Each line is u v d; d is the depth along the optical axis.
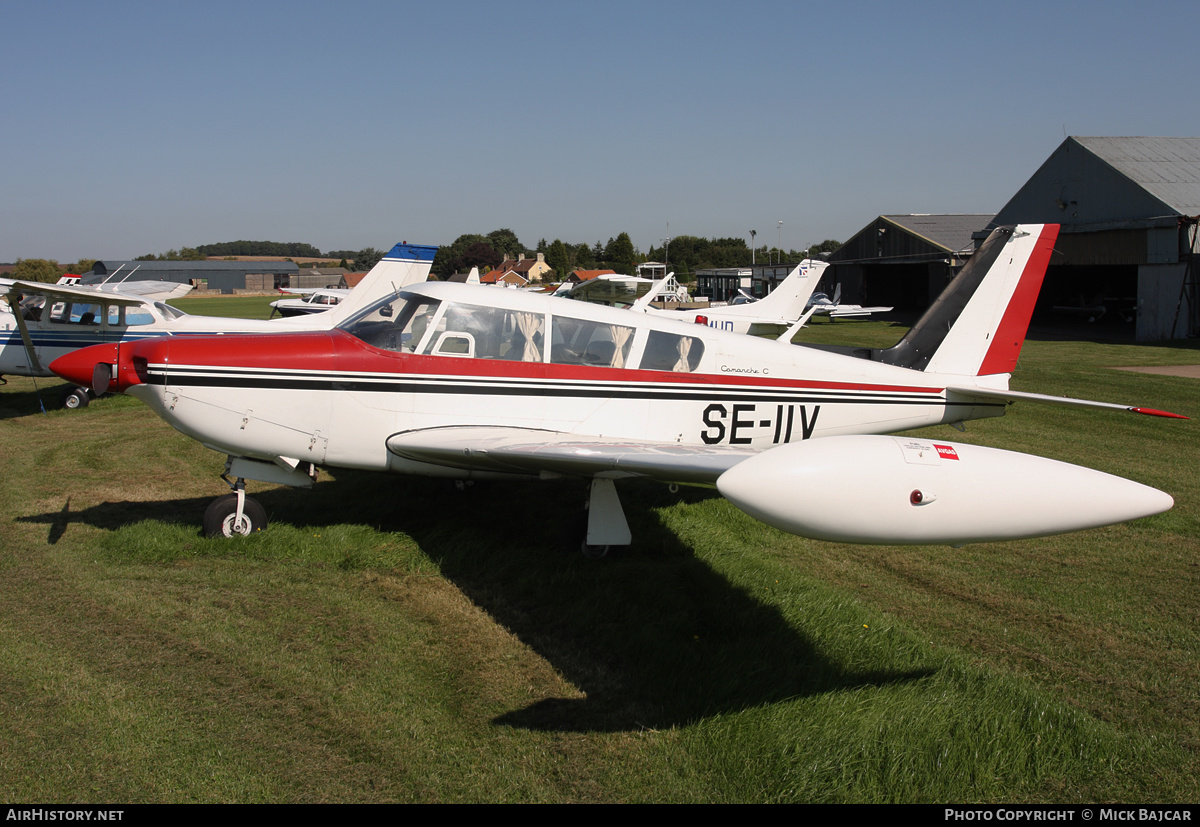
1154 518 5.69
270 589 4.14
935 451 2.97
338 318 10.89
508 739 2.84
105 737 2.77
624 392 5.27
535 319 5.12
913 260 32.34
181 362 4.60
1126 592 4.38
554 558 4.70
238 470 5.00
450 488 6.12
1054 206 24.06
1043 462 3.07
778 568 4.54
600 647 3.58
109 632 3.58
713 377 5.47
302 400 4.76
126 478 6.48
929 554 5.02
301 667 3.31
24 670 3.22
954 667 3.33
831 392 5.82
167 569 4.37
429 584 4.28
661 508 5.79
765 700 3.06
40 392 11.24
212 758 2.68
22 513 5.43
